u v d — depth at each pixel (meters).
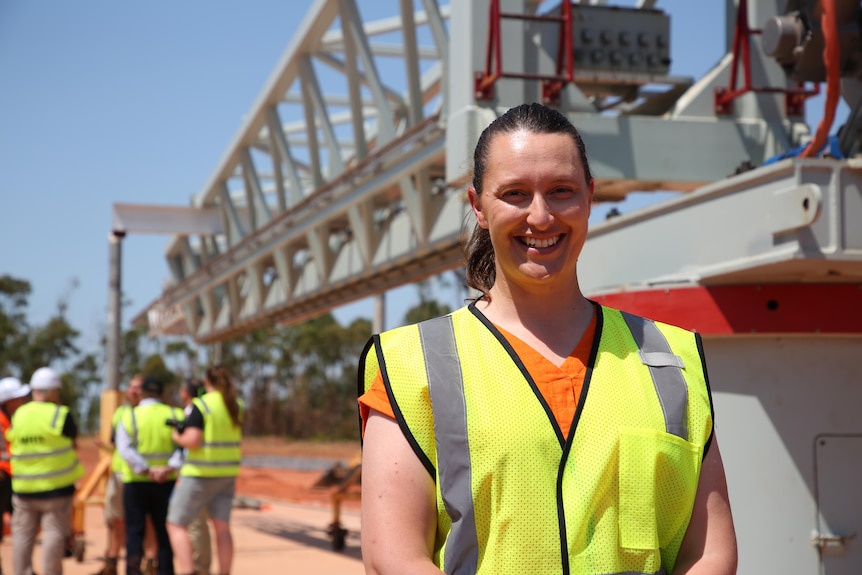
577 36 6.95
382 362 2.04
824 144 4.64
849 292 3.96
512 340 2.05
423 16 12.23
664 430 1.99
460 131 6.68
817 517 3.91
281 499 21.30
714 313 4.01
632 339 2.11
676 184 6.74
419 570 1.88
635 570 1.92
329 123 11.75
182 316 22.56
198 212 17.70
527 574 1.89
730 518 2.04
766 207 3.69
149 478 8.55
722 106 6.77
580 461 1.94
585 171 2.10
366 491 1.99
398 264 10.88
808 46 4.83
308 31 11.41
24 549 8.29
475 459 1.93
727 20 6.90
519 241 2.07
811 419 3.95
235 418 8.12
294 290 14.69
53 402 8.47
